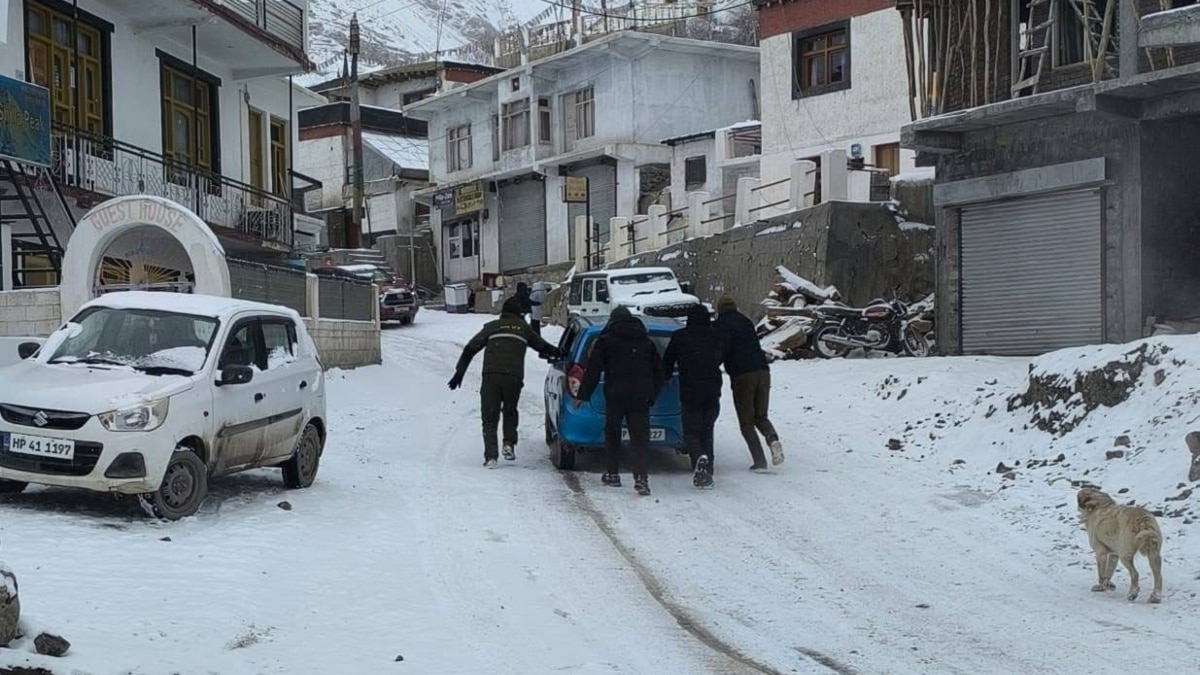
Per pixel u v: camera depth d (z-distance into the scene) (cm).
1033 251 1953
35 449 950
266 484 1202
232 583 791
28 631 601
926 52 2631
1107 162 1809
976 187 2005
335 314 2406
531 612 768
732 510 1116
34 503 1024
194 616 702
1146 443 1133
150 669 592
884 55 3114
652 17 5059
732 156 3734
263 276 2061
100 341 1077
